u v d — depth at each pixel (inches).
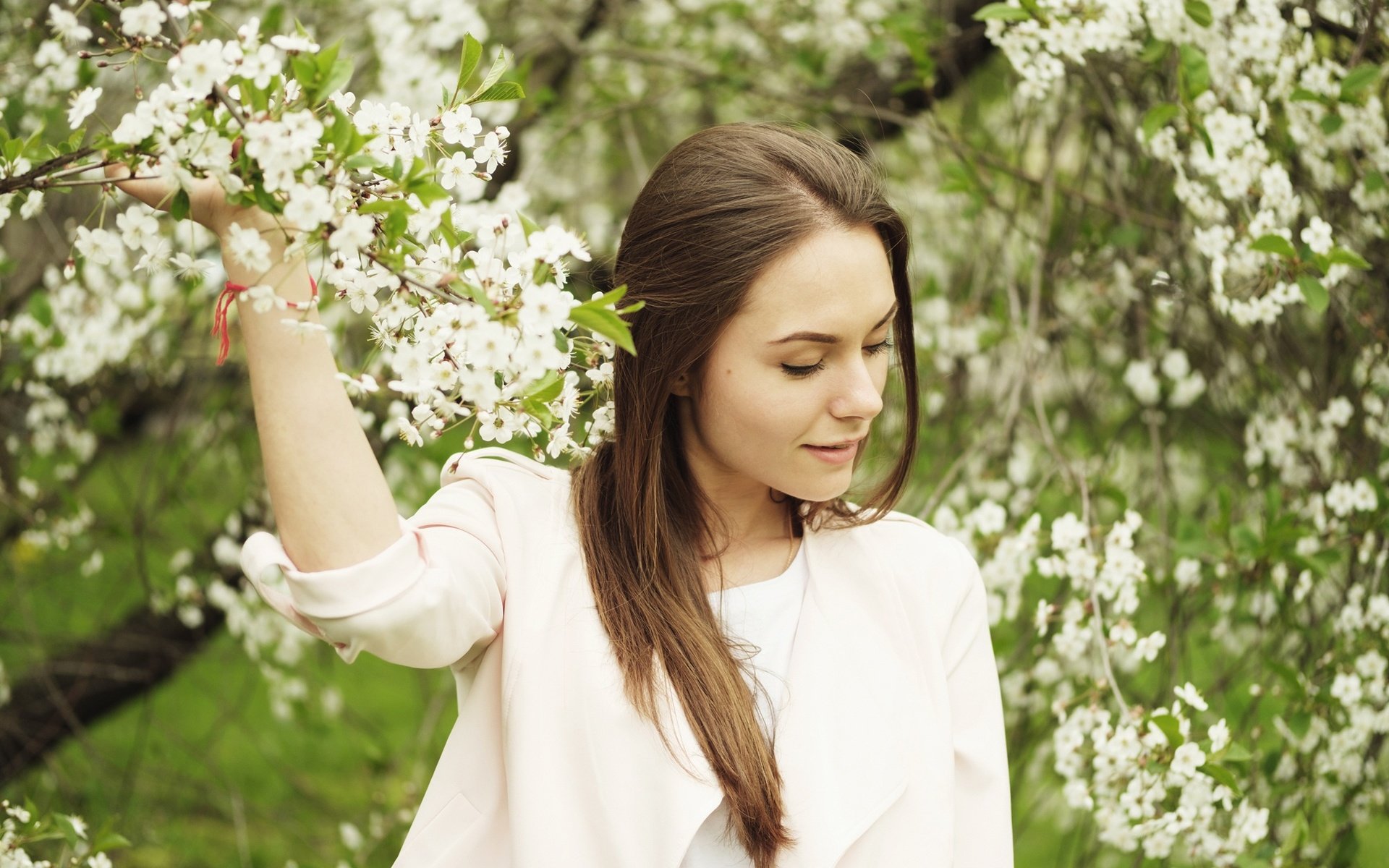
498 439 42.7
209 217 40.1
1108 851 100.9
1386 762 93.0
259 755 157.9
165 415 138.1
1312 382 94.3
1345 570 90.8
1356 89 74.7
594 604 47.8
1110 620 80.5
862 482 70.2
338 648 41.6
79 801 115.8
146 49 41.0
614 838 44.3
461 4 102.3
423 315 42.1
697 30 138.9
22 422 121.0
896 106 118.9
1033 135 124.3
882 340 48.2
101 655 124.4
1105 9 75.6
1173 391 111.0
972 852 49.5
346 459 40.6
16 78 91.1
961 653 52.2
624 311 38.0
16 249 122.3
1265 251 70.4
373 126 43.5
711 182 46.9
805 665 48.7
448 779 47.2
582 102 144.2
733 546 52.4
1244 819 70.4
